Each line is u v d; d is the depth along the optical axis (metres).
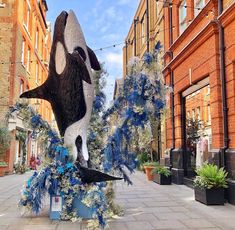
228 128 9.14
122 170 7.28
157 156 16.86
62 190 6.81
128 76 6.99
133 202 8.78
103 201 6.12
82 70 6.52
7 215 7.16
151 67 6.65
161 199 9.27
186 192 10.63
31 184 7.04
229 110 9.11
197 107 11.78
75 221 6.61
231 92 9.04
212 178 8.31
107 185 7.06
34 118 7.17
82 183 6.68
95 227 5.82
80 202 6.83
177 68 13.48
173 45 13.99
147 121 6.71
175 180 13.02
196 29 11.65
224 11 9.09
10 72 20.45
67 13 6.68
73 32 6.59
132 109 6.60
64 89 6.66
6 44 20.72
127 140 6.85
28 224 6.38
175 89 13.67
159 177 12.74
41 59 31.31
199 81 11.41
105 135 7.40
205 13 10.70
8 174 19.42
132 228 6.04
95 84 7.63
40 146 7.16
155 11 19.98
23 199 7.02
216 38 9.85
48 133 7.15
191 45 11.53
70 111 6.75
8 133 19.02
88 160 7.29
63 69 6.61
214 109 9.77
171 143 13.98
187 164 12.75
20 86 22.45
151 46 20.22
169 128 14.18
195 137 11.99
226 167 8.97
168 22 15.16
